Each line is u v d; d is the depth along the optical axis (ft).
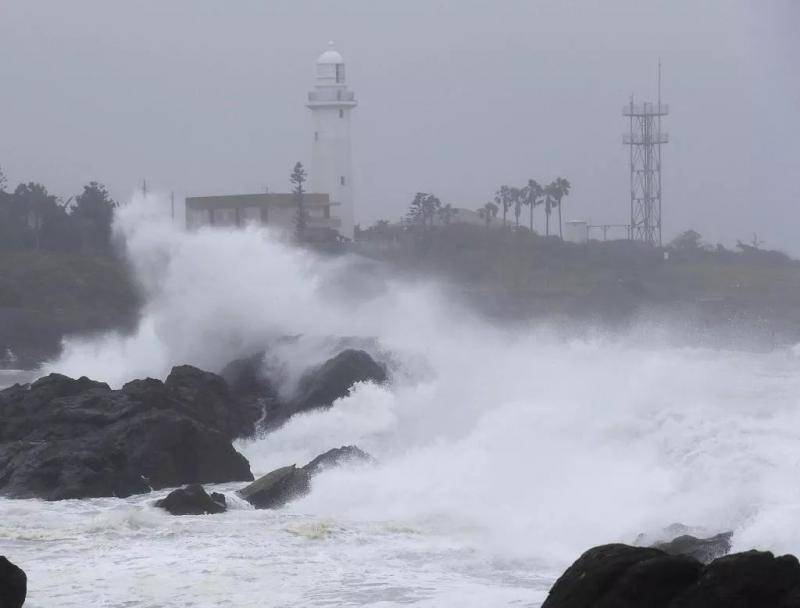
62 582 211.41
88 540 241.76
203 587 208.54
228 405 356.18
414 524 255.50
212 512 269.23
